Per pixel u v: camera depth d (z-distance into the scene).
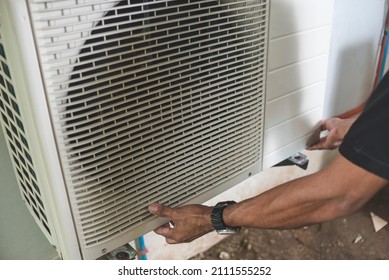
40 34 0.73
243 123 1.11
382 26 1.62
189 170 1.04
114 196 0.93
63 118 0.80
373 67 1.68
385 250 1.65
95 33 0.78
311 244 1.68
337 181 0.74
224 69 1.00
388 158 0.67
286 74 1.17
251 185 1.56
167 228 1.05
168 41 0.87
